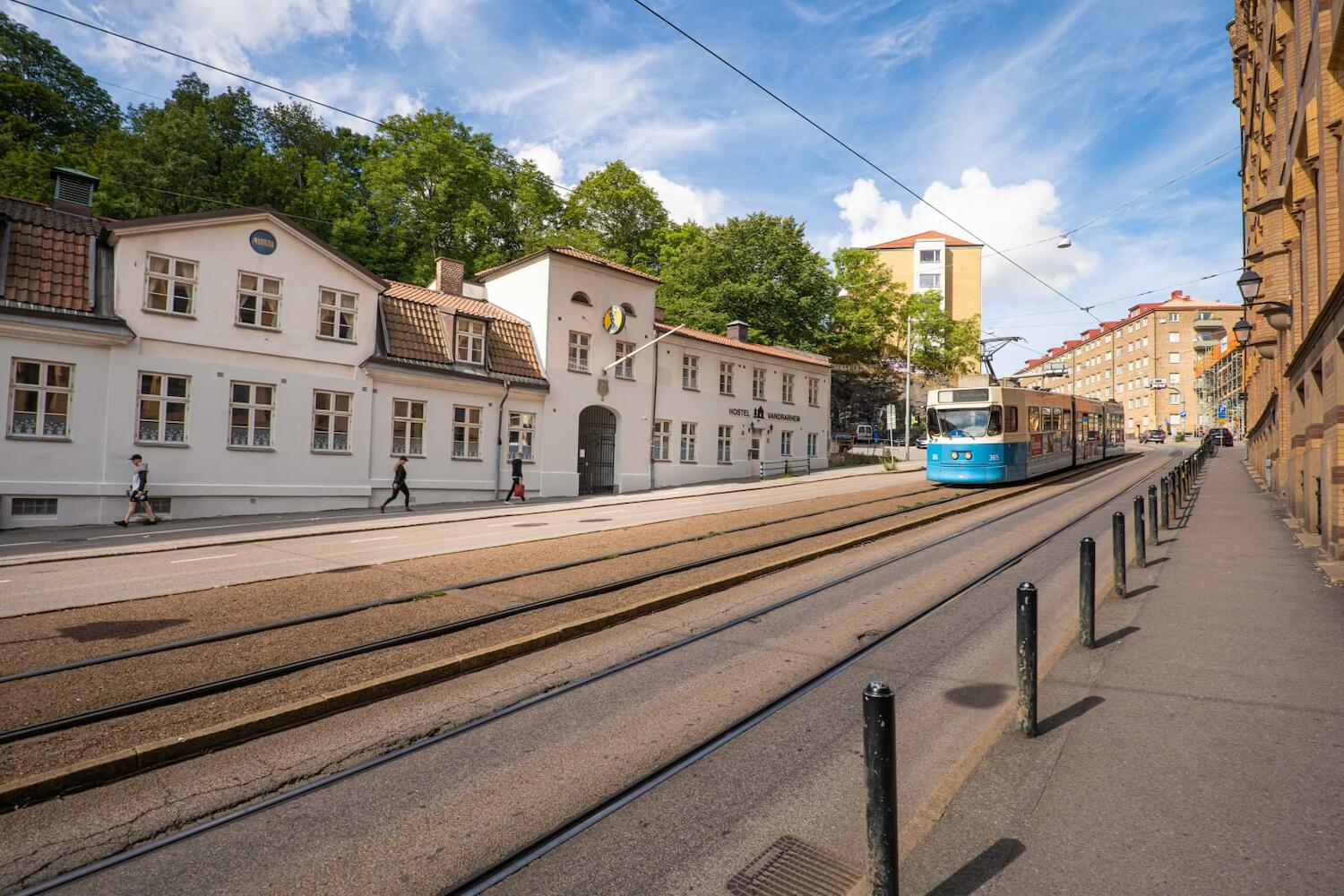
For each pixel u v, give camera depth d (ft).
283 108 137.49
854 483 92.32
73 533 50.96
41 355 53.67
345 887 11.14
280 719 17.26
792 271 146.61
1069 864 11.11
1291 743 14.97
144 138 108.17
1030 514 53.67
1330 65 32.09
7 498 52.37
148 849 12.19
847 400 184.55
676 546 42.42
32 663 20.75
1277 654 20.56
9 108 111.75
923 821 12.58
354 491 70.18
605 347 94.68
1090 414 105.40
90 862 11.84
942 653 22.27
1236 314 284.82
